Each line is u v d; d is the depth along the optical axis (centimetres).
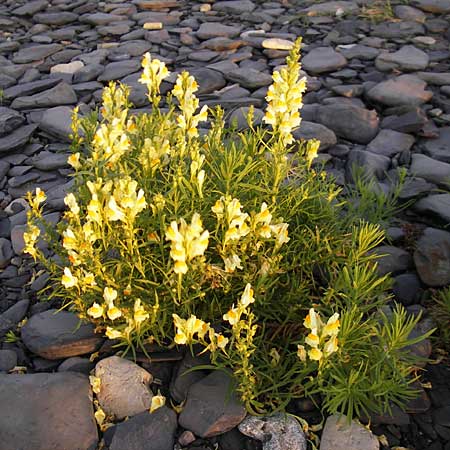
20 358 73
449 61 137
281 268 75
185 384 68
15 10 168
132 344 71
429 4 159
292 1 171
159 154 75
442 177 100
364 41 145
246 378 62
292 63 72
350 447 62
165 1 170
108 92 82
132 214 65
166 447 63
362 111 114
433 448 64
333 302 74
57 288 77
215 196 74
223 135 95
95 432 64
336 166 106
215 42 146
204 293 67
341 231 82
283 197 78
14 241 91
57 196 100
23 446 62
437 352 73
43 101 124
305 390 64
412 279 82
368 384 65
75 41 155
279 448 62
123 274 72
